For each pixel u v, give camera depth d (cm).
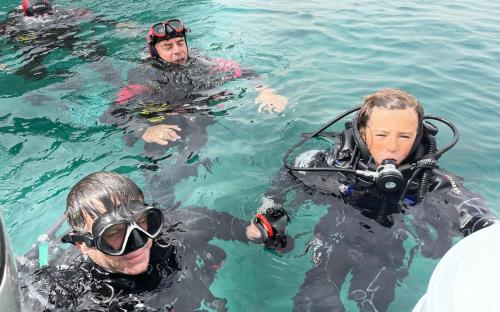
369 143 112
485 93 184
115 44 250
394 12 300
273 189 126
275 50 243
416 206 112
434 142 112
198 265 101
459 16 288
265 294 98
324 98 185
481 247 61
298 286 100
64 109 178
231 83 199
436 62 215
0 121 170
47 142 158
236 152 152
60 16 280
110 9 323
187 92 190
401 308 93
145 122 169
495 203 121
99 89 195
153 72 203
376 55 228
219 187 136
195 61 215
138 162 148
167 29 206
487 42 241
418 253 104
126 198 85
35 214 127
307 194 122
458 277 59
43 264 97
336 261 104
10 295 60
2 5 332
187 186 137
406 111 107
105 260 89
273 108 177
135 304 90
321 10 312
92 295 90
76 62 223
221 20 302
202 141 158
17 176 142
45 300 90
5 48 238
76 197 85
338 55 231
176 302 92
